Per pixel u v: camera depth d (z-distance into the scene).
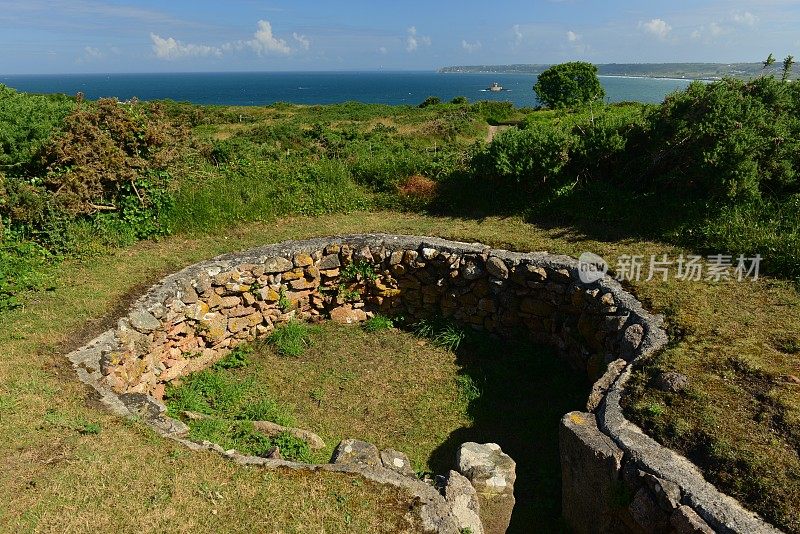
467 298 6.75
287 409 5.39
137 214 7.55
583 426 3.66
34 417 3.69
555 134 8.07
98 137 7.40
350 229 7.80
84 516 2.92
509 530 3.86
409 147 15.26
